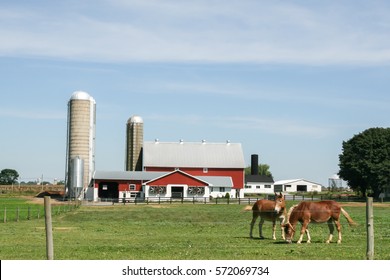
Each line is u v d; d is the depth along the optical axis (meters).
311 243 24.69
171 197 89.94
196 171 115.69
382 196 97.00
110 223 40.03
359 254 19.89
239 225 37.03
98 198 93.81
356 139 103.06
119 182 97.38
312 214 24.91
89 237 27.92
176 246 22.61
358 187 106.12
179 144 121.00
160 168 115.38
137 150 127.88
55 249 21.64
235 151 119.94
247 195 132.75
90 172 105.88
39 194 108.19
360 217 45.94
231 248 21.92
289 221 25.19
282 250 21.33
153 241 25.41
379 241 25.27
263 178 161.00
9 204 73.69
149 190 95.25
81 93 105.81
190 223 39.38
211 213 54.06
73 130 104.88
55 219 45.53
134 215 50.88
